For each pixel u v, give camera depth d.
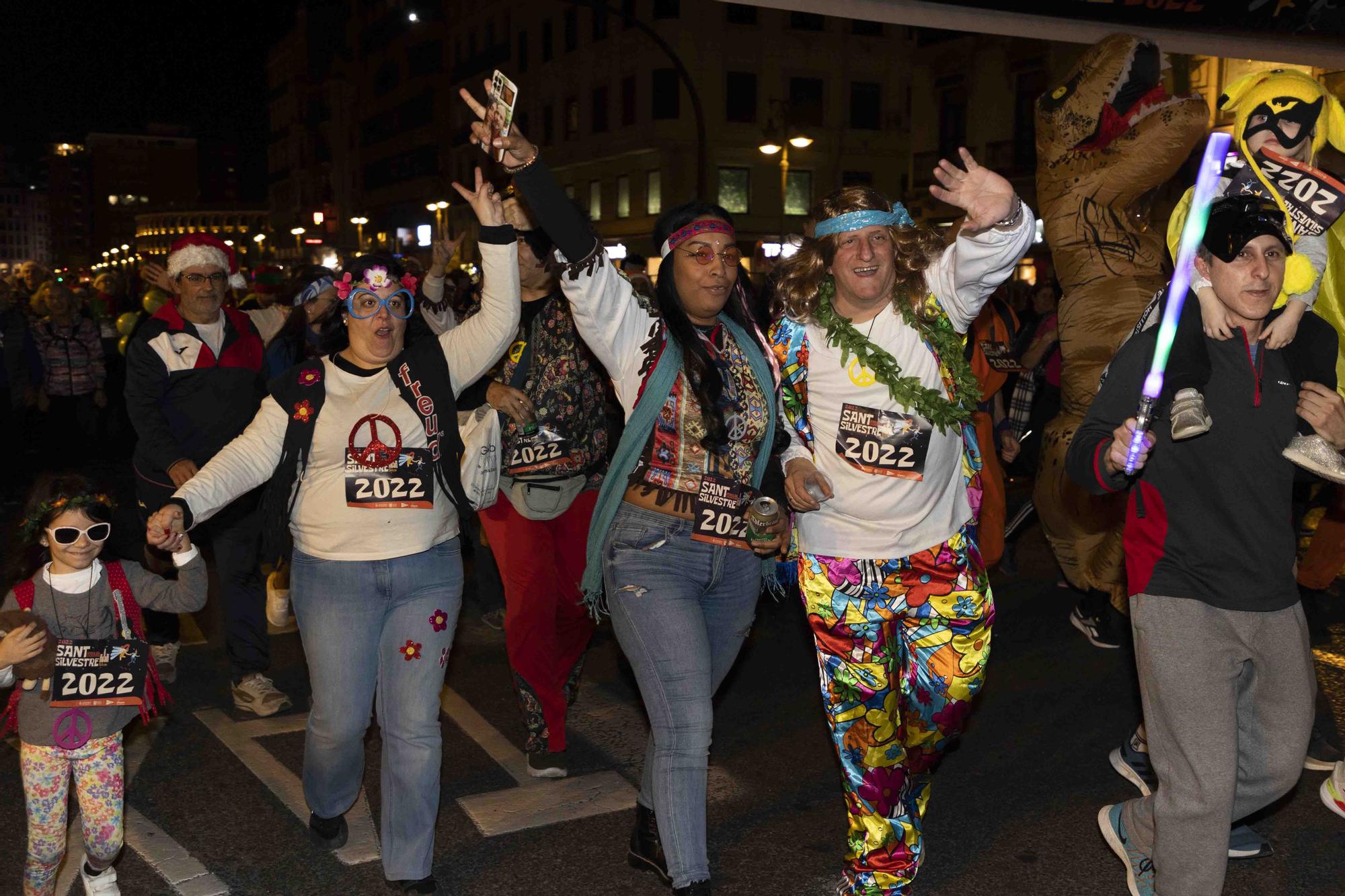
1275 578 3.01
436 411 3.62
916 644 3.46
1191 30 6.54
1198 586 3.02
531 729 4.53
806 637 6.43
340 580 3.55
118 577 3.41
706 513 3.45
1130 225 6.04
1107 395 3.13
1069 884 3.71
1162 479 3.04
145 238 141.75
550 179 3.32
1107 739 4.91
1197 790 3.02
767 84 40.66
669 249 3.47
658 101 40.56
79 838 4.02
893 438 3.30
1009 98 27.72
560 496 4.44
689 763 3.38
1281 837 4.02
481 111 3.36
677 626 3.41
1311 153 4.60
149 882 3.72
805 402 3.45
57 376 13.07
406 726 3.59
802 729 5.07
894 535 3.35
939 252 3.37
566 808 4.26
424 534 3.61
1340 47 7.02
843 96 41.31
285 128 88.19
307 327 5.68
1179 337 3.02
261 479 3.58
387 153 67.44
